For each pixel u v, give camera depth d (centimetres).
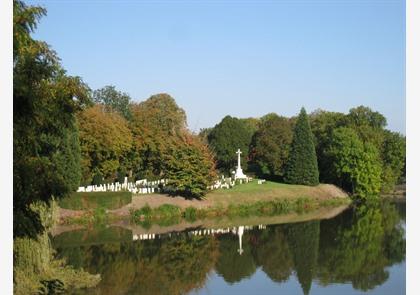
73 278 2366
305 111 7056
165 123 8012
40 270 2105
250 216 5328
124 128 6138
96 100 9262
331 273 2814
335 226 4575
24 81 1505
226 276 2720
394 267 2931
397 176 8156
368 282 2598
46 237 2145
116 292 2284
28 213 1700
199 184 5441
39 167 1609
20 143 1552
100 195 4794
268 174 8338
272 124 8156
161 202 5238
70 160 4344
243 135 8950
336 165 7138
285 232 4225
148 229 4328
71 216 4512
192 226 4556
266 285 2552
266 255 3291
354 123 8544
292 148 7069
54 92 1728
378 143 8088
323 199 6544
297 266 2975
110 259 3064
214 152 8469
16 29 1488
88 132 5397
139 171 7012
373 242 3731
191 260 3102
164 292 2362
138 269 2816
